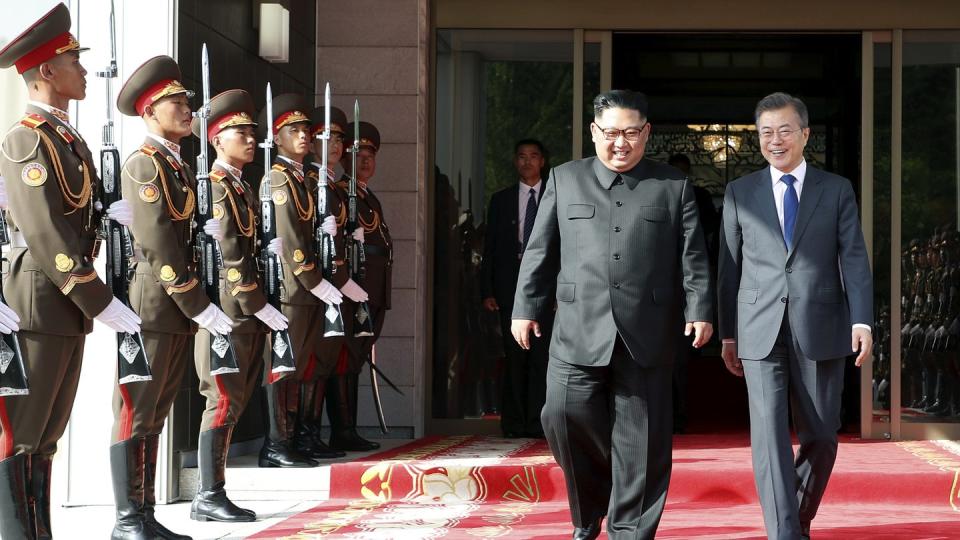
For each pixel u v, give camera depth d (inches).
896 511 243.8
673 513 241.6
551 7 357.4
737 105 508.7
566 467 192.4
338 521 233.3
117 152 190.9
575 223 190.7
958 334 343.9
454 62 360.2
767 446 191.8
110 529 231.9
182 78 263.7
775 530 189.2
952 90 344.8
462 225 358.6
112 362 257.6
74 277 176.2
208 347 238.7
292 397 277.4
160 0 258.8
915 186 345.4
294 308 272.4
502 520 232.4
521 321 193.8
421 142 352.2
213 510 237.1
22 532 177.3
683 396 367.2
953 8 345.4
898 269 343.3
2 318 162.4
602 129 190.4
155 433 213.0
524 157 348.8
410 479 264.1
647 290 186.9
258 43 316.2
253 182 314.2
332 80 356.2
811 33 354.3
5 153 176.9
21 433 177.9
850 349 197.3
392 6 354.3
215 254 213.2
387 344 351.3
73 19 257.6
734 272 203.2
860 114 349.7
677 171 193.2
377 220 316.8
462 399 357.4
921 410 342.0
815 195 198.2
